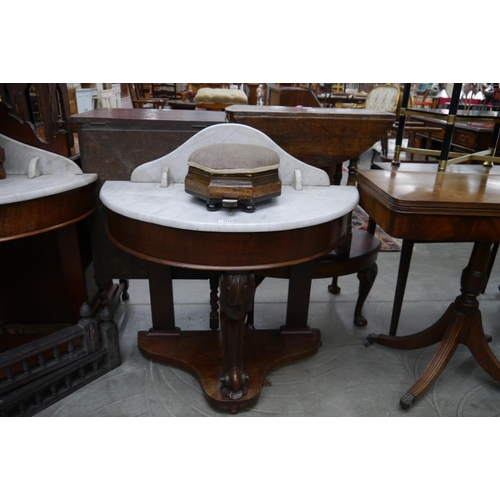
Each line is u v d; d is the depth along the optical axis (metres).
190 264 1.32
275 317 2.37
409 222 1.41
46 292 2.00
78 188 1.62
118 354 1.88
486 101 3.97
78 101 4.32
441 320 1.88
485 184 1.65
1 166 1.60
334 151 1.72
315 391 1.78
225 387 1.64
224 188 1.32
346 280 2.82
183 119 1.70
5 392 1.51
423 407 1.71
